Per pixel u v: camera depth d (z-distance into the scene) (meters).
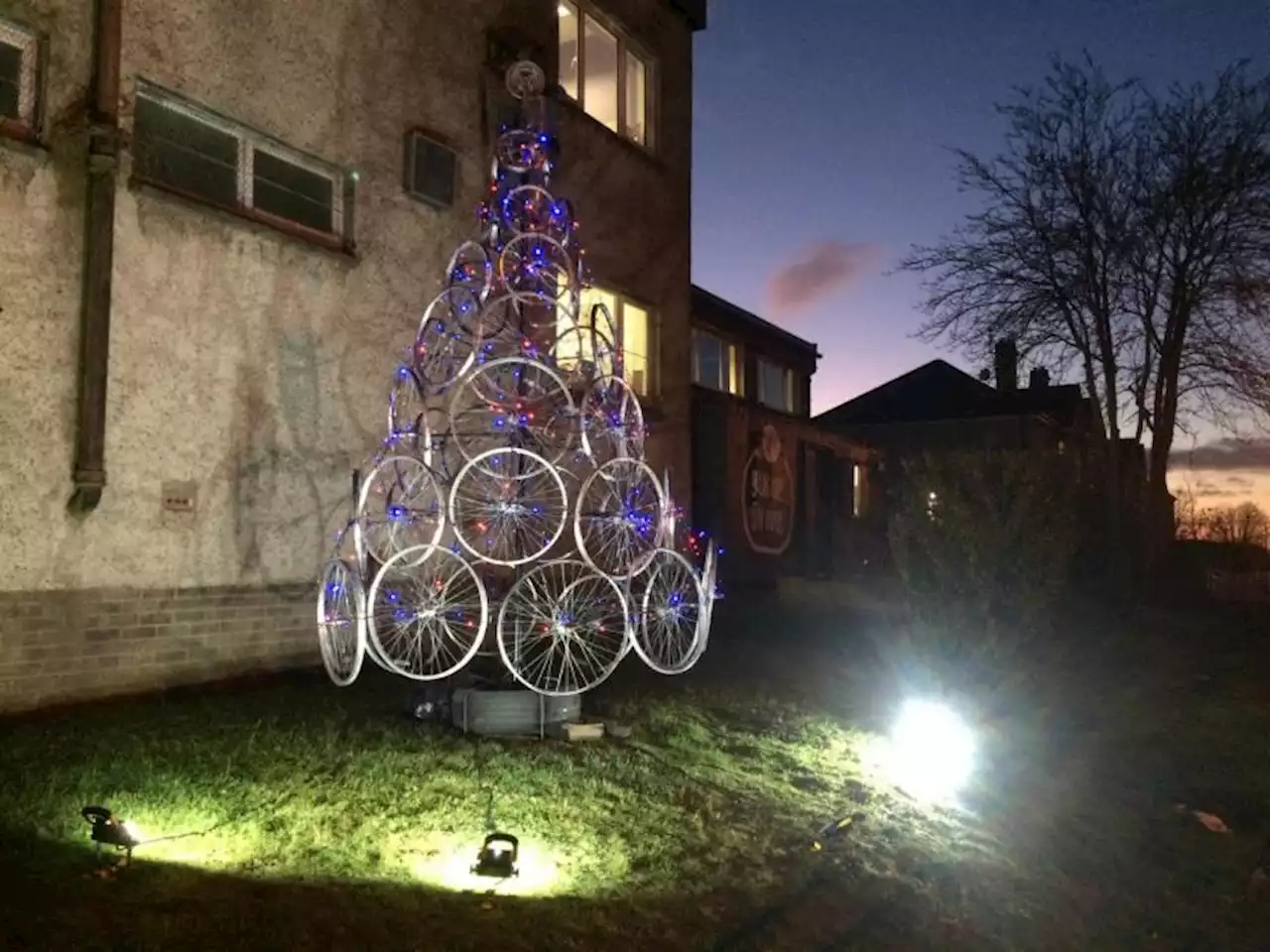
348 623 7.61
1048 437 14.98
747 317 20.89
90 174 7.36
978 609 9.48
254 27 8.66
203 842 5.08
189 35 8.15
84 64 7.39
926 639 9.67
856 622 14.31
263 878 4.72
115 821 4.71
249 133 8.68
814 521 20.22
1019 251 18.97
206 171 8.36
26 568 7.02
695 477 16.61
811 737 8.41
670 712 8.40
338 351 9.29
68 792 5.51
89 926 4.05
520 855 5.34
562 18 12.76
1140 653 13.70
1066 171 18.55
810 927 5.17
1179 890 6.80
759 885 5.49
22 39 7.19
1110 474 13.23
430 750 6.74
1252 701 12.13
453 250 10.48
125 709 7.33
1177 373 18.80
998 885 6.25
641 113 14.42
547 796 6.18
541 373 8.32
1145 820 7.91
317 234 9.23
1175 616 17.33
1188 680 12.89
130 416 7.62
